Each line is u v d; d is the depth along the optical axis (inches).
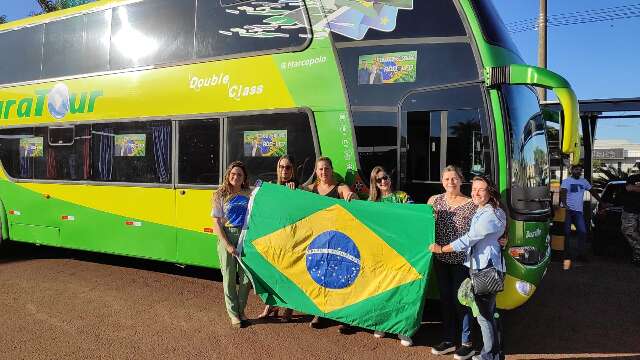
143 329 220.2
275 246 215.0
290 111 238.4
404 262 194.5
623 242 382.9
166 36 279.7
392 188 215.0
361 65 224.4
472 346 192.2
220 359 190.1
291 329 222.2
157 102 279.0
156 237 279.1
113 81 295.6
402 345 205.2
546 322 237.1
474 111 203.8
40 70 328.5
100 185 297.7
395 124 216.2
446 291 195.8
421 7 217.5
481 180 175.5
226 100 257.0
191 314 240.4
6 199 339.9
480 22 207.9
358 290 202.7
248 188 227.3
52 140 319.3
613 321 238.7
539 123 234.2
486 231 169.8
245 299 228.2
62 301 259.1
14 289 280.5
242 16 255.9
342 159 225.5
